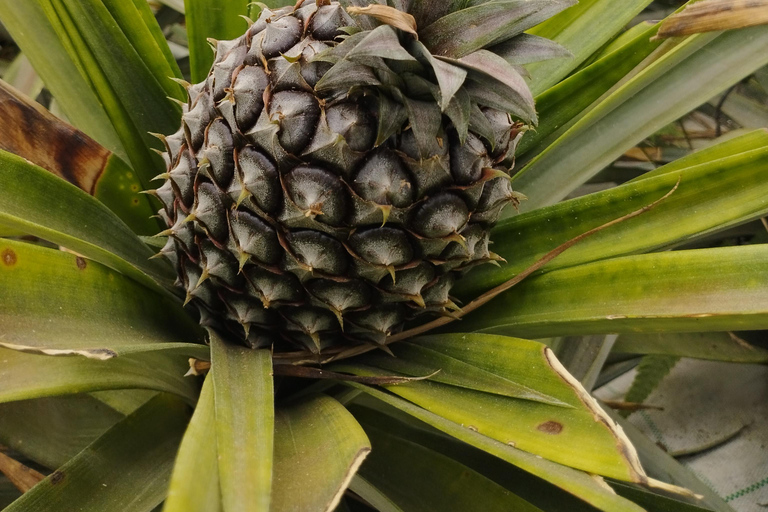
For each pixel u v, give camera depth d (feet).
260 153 2.35
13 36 2.65
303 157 2.34
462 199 2.39
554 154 2.69
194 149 2.42
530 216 2.58
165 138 2.49
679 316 2.39
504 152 2.44
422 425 2.65
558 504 2.51
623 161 3.13
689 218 2.49
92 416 2.65
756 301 2.36
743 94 3.18
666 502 2.54
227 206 2.38
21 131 2.54
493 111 2.43
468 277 2.59
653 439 2.95
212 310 2.49
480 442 2.28
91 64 2.55
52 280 2.33
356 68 2.31
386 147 2.34
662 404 3.00
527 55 2.39
